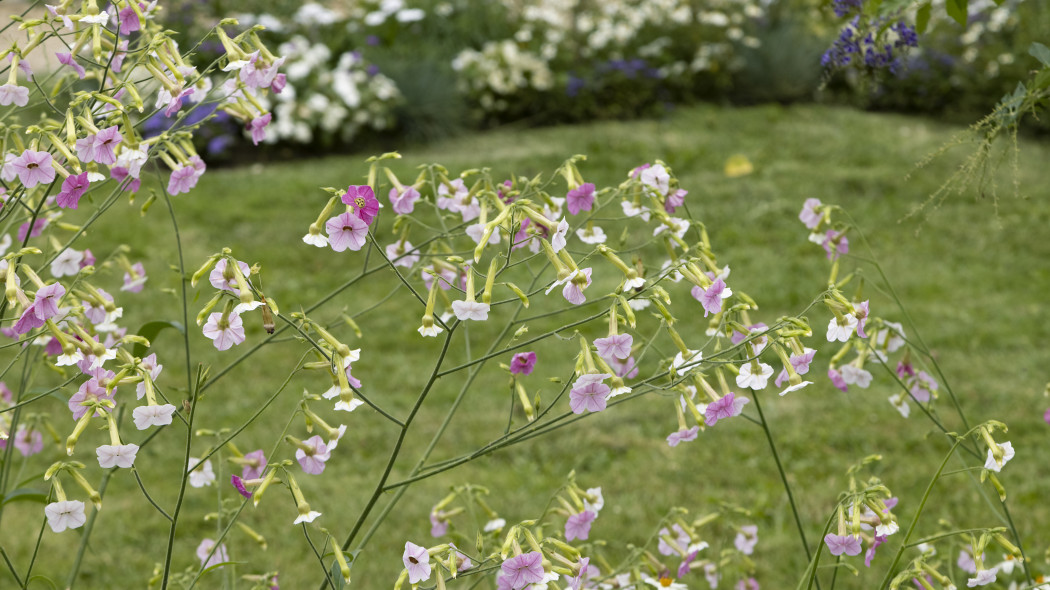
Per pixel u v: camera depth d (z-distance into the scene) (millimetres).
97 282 6246
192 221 7348
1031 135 9578
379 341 5832
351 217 1829
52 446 4625
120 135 1939
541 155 8852
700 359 1987
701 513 4125
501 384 5340
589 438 4797
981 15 10789
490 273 1804
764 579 3654
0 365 5180
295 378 5371
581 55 10938
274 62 2096
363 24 10875
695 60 10820
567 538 2385
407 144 9383
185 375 5328
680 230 2268
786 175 8445
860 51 2863
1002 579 3412
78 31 2020
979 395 5109
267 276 6590
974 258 7020
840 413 4977
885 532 2059
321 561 1997
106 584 3707
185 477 1900
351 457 4672
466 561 2066
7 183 2434
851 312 1940
